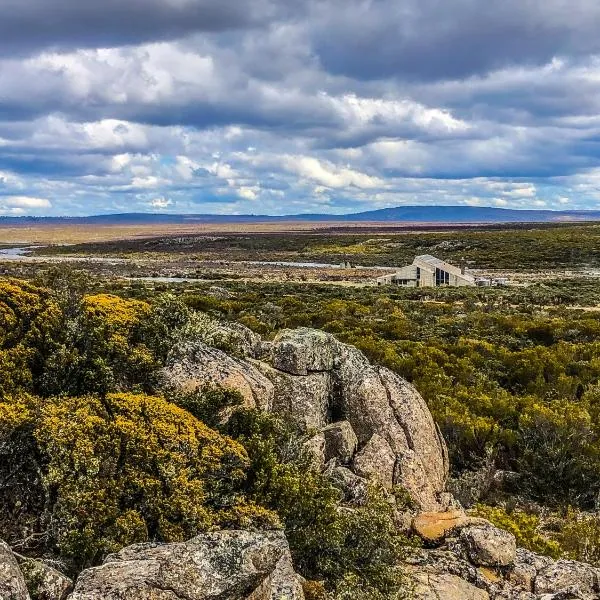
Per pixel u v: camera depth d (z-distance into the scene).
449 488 14.20
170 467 8.51
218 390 10.60
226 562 6.22
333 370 13.88
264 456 9.41
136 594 5.70
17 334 10.79
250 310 40.53
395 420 13.20
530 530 12.27
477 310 48.03
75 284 12.62
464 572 9.27
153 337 12.17
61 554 7.51
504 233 181.50
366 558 8.84
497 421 18.73
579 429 17.19
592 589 9.23
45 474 8.40
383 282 77.75
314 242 199.62
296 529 8.87
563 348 28.67
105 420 9.01
